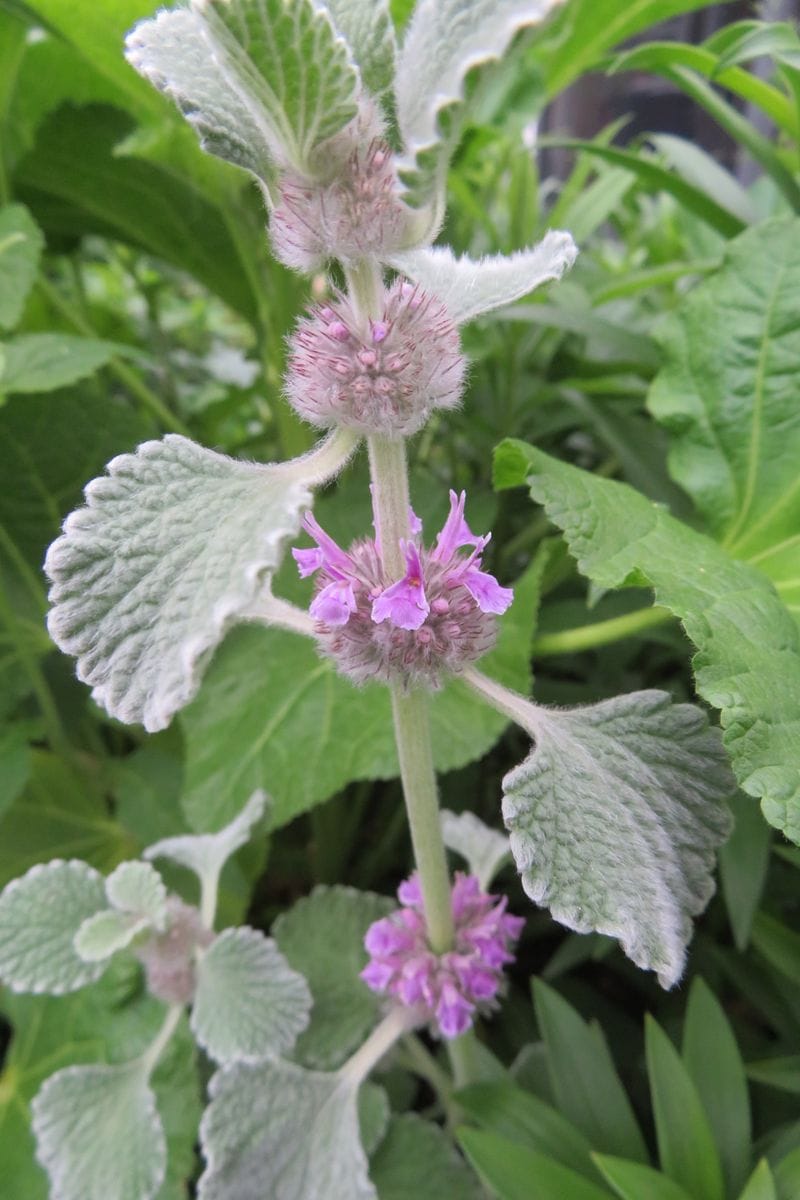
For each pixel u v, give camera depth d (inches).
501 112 11.6
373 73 4.7
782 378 8.3
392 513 5.3
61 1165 7.3
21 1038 9.3
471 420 11.5
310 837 12.2
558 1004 7.3
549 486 6.6
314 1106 7.1
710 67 9.3
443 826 8.6
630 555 6.4
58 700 11.8
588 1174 6.6
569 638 9.2
